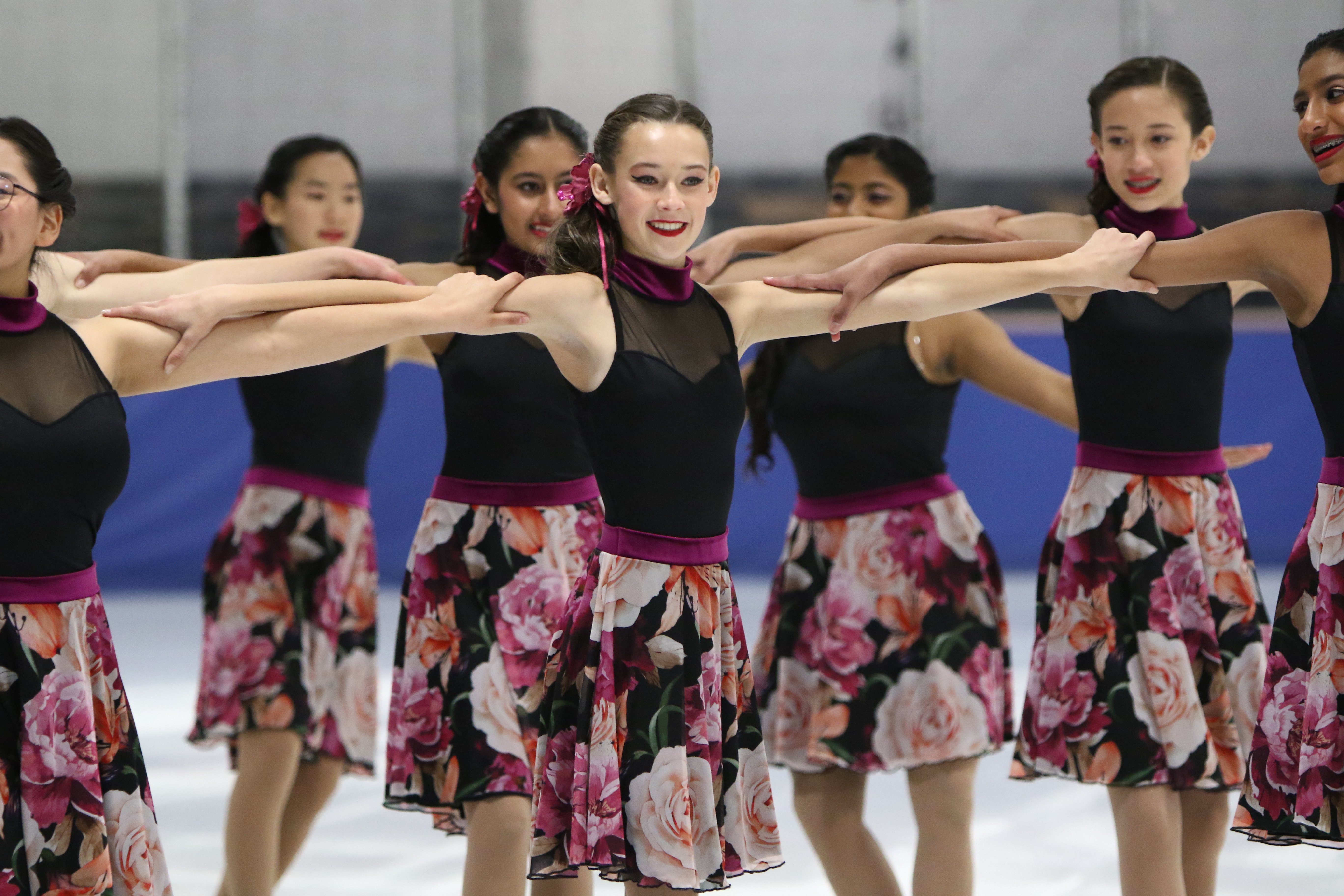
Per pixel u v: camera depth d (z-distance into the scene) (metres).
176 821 15.05
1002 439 29.05
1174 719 10.57
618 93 32.19
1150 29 31.86
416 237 32.41
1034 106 32.03
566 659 8.80
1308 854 13.86
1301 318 8.93
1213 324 10.97
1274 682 9.01
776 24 32.12
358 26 31.91
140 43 31.16
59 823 7.56
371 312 8.58
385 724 19.19
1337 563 8.59
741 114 32.38
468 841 10.40
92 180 31.31
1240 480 28.47
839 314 9.16
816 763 11.23
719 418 8.90
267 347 8.48
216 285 10.46
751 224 32.66
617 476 8.78
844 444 11.46
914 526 11.41
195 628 25.44
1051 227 11.42
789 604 11.70
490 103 32.19
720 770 8.73
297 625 12.80
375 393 13.29
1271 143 32.06
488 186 11.31
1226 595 10.95
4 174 7.69
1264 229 9.01
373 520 28.91
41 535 7.66
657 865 8.35
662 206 8.73
